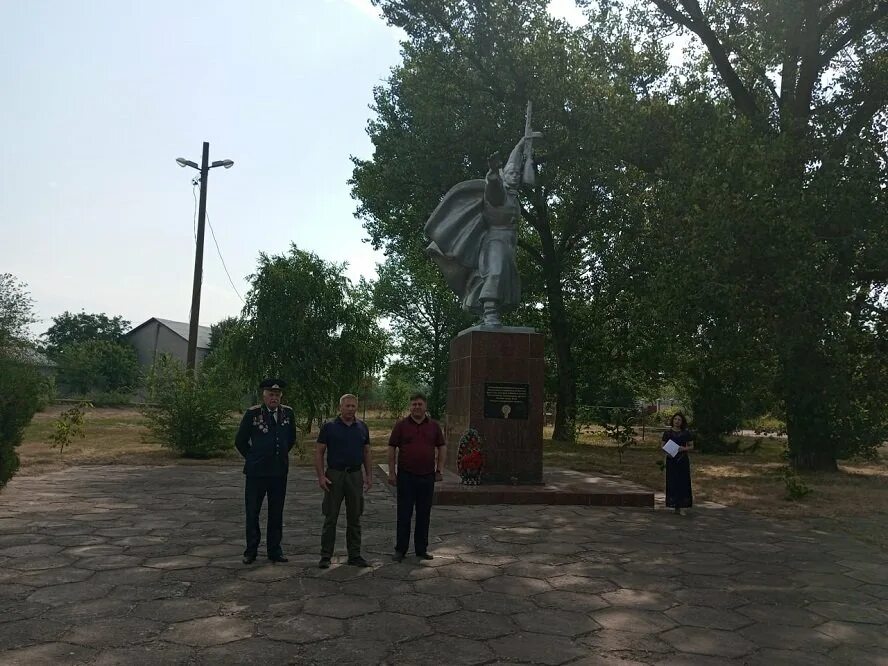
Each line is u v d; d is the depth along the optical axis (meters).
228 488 11.30
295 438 6.50
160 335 65.38
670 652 4.20
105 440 20.42
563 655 4.07
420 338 48.56
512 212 12.31
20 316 22.09
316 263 26.52
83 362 55.41
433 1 21.58
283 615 4.68
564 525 8.48
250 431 6.32
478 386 11.06
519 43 21.55
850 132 14.88
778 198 13.46
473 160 22.19
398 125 24.19
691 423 24.39
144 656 3.88
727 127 14.59
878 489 13.02
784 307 13.37
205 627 4.40
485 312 11.89
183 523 8.06
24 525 7.77
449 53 22.30
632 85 21.73
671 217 14.92
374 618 4.66
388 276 47.47
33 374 10.92
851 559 7.09
